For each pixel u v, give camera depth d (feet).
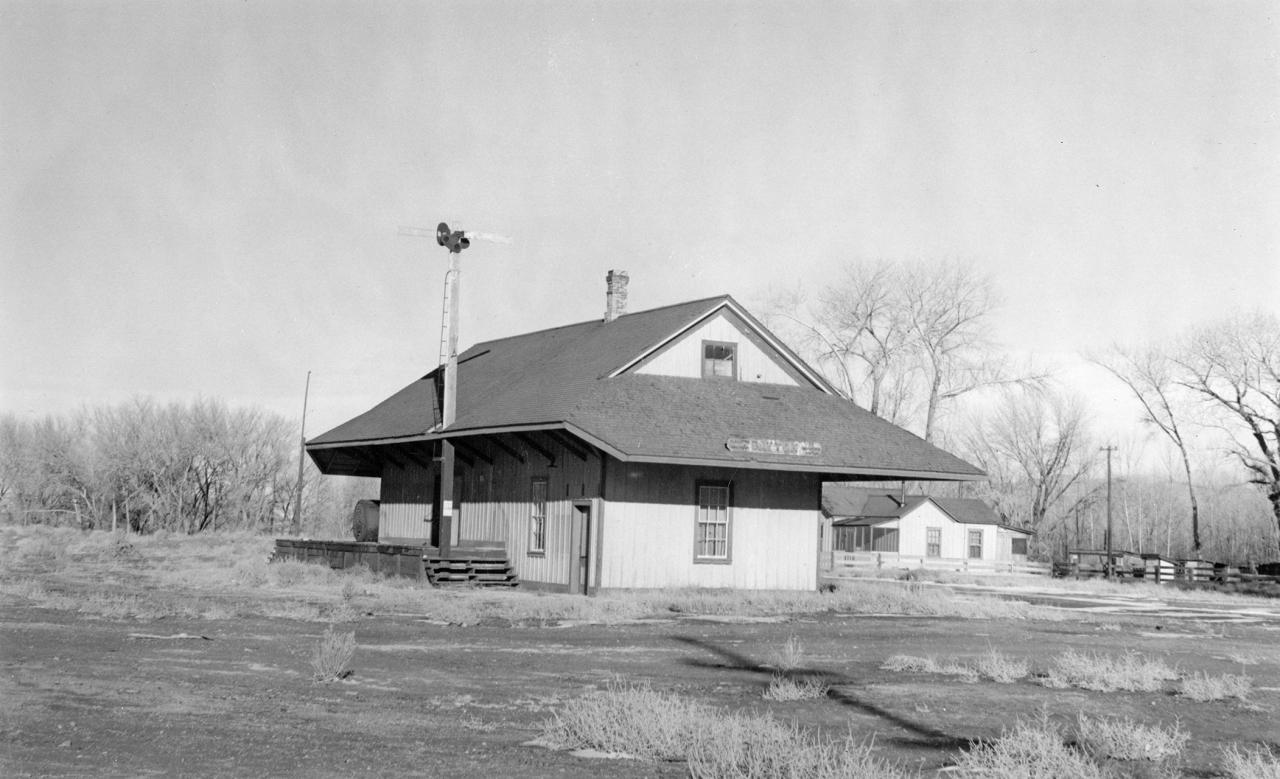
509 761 32.35
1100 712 44.01
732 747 32.27
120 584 96.02
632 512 100.37
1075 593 144.66
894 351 219.41
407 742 34.58
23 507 244.01
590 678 49.26
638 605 85.76
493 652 57.31
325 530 248.11
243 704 40.06
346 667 48.98
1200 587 178.09
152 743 32.99
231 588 95.25
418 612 77.25
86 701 39.32
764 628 74.59
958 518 238.48
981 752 35.09
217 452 237.45
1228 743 38.88
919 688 48.93
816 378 116.67
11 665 46.50
